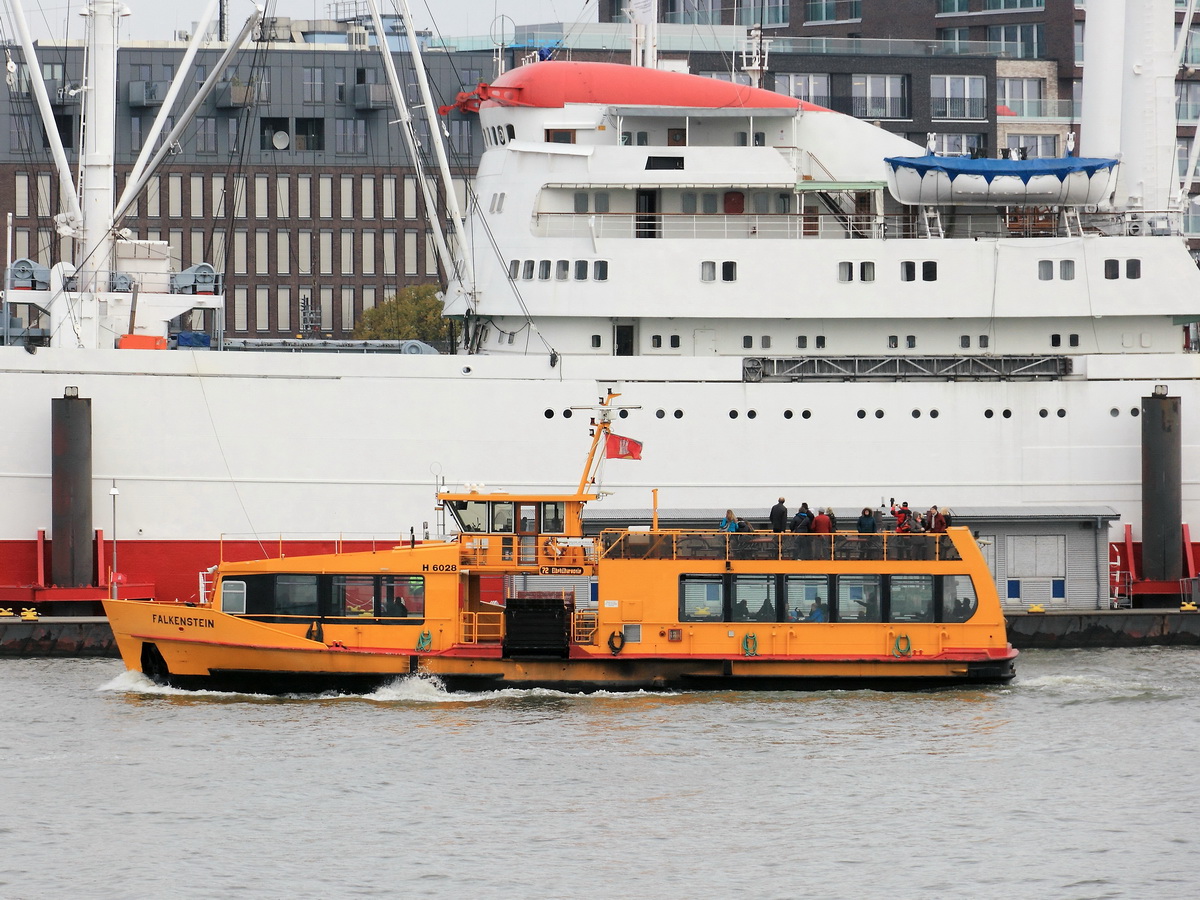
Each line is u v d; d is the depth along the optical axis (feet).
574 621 542.98
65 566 632.79
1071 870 386.93
